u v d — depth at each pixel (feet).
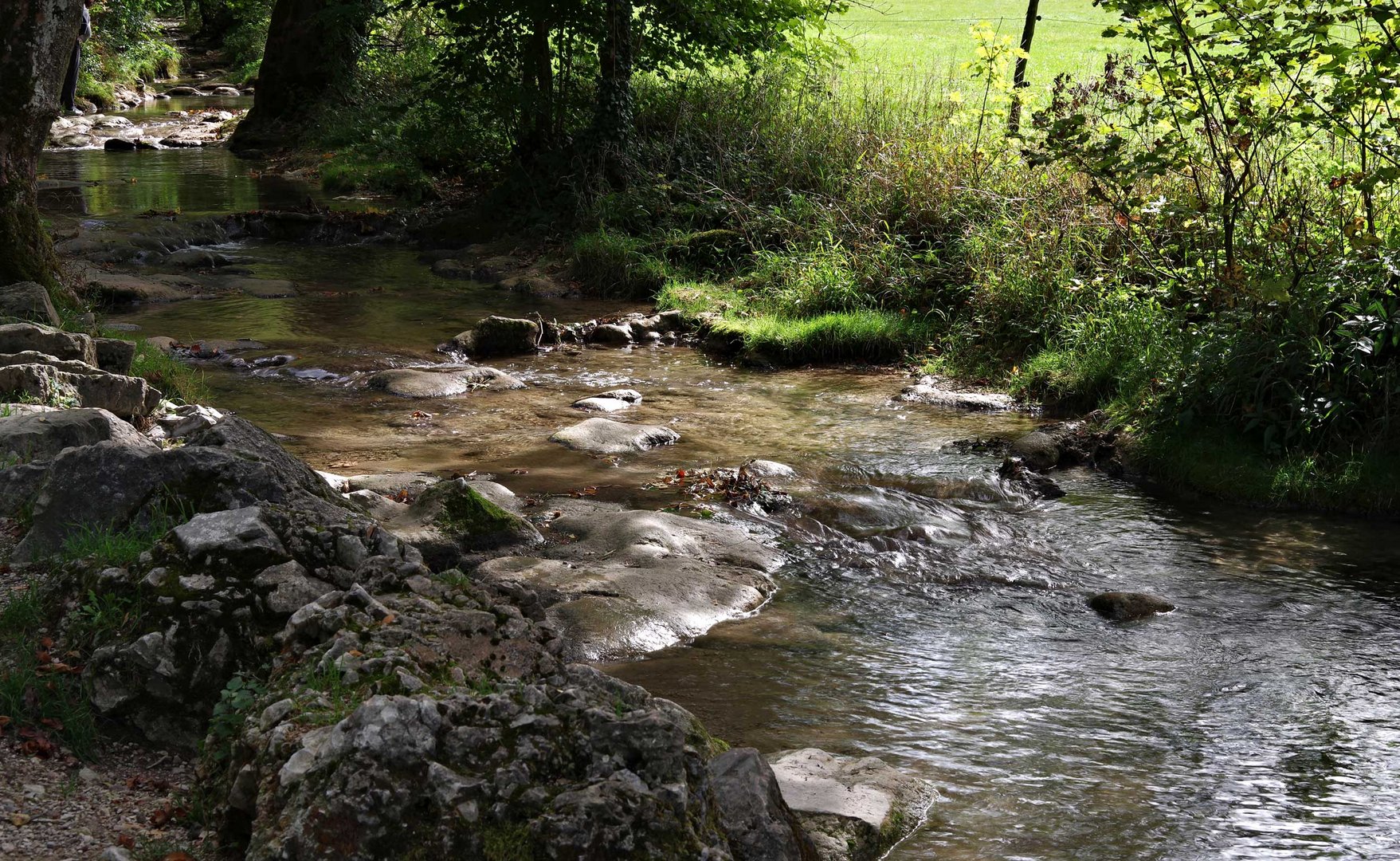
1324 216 34.99
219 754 12.87
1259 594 23.56
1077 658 20.51
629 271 52.24
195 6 184.85
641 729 11.70
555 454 31.01
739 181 56.13
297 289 51.26
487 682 12.73
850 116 56.75
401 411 34.81
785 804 13.37
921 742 17.26
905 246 46.70
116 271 51.03
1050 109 42.88
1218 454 30.55
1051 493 29.63
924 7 114.21
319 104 93.50
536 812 10.91
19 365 25.68
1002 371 39.45
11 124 37.78
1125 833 14.96
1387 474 28.71
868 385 39.37
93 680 14.29
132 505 17.81
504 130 68.08
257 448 20.02
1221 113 37.65
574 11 61.05
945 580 24.03
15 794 12.78
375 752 10.87
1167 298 37.60
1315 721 18.22
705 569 23.35
